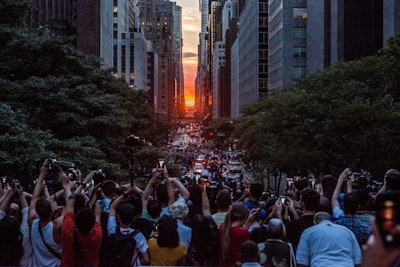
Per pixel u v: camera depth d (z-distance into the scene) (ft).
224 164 305.12
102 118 92.58
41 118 84.02
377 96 92.68
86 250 19.24
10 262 19.92
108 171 75.87
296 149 91.61
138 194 31.96
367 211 26.32
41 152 63.36
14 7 102.58
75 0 299.79
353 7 210.79
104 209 27.50
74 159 70.13
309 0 268.62
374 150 83.10
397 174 22.61
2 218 22.12
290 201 26.63
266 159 124.26
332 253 17.65
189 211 27.20
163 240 20.35
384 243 5.22
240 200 32.94
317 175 99.81
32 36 92.99
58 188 35.94
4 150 63.21
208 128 458.09
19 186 24.48
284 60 289.33
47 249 21.26
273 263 20.24
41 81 85.40
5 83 83.51
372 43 202.28
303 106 86.07
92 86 97.40
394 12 160.97
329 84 101.40
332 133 83.41
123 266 20.03
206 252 20.52
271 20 335.67
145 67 650.43
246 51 470.39
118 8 569.64
